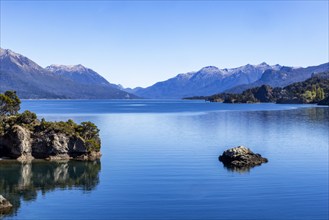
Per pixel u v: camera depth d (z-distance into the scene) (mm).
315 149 88500
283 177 62344
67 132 80250
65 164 73438
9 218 44750
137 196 52625
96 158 78812
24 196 52688
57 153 78688
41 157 79062
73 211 47062
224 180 60562
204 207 48562
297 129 129625
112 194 53625
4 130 80250
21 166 71750
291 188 56219
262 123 153500
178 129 134625
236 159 72875
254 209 48000
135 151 86812
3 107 96500
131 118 192750
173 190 55375
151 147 92375
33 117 86312
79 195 53156
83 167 70625
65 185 58250
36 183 59531
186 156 80312
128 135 117625
